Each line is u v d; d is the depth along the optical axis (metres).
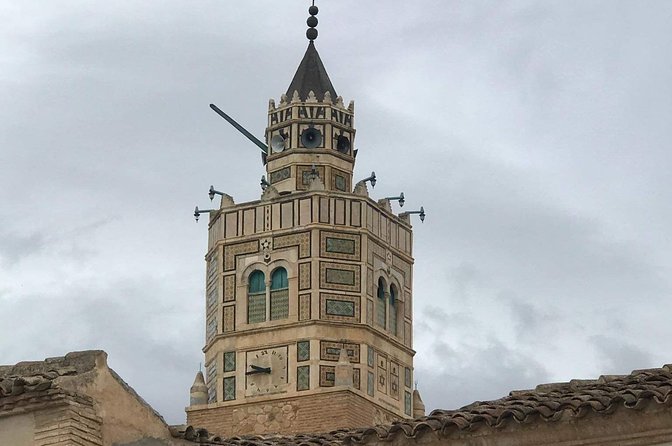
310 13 107.19
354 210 101.44
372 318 100.44
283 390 98.50
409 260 104.56
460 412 31.22
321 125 103.75
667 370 31.84
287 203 101.75
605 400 30.06
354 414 97.38
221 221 102.94
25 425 31.42
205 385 100.81
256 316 100.75
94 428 31.64
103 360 32.06
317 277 100.00
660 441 29.78
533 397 31.20
